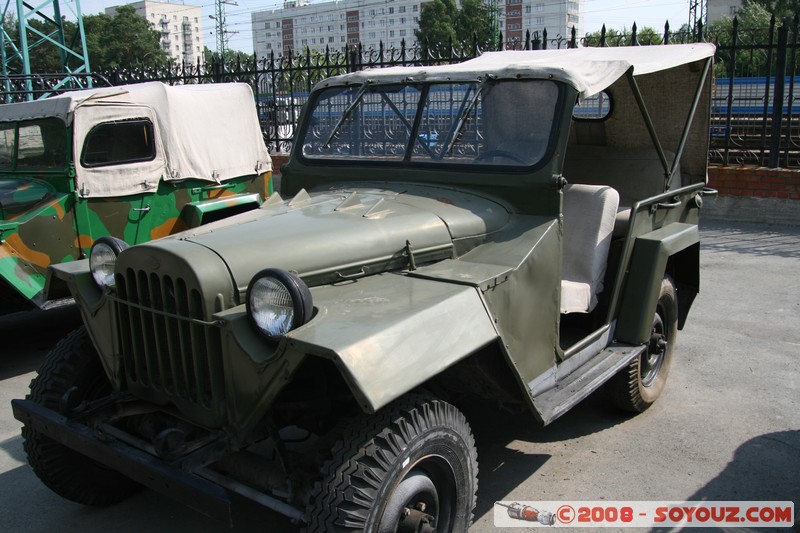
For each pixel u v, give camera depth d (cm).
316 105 425
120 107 632
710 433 415
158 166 667
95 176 614
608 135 535
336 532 232
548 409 316
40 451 324
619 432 421
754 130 1148
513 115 355
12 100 1405
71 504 363
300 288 239
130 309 283
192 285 256
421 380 235
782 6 2603
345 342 226
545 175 335
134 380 295
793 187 938
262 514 345
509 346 305
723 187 982
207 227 308
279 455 262
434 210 330
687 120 459
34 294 564
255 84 1208
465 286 282
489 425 433
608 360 384
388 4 9325
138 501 365
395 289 280
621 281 407
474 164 360
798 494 351
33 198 582
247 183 764
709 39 1012
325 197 357
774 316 614
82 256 611
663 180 491
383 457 241
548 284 332
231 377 253
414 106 384
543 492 358
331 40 9994
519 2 8181
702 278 730
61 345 336
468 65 398
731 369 507
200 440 255
